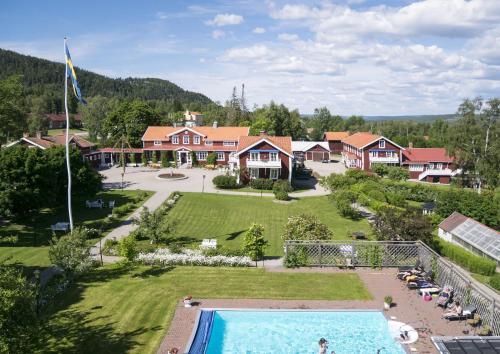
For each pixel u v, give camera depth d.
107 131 104.12
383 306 25.06
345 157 102.38
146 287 27.27
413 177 87.69
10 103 64.88
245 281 28.61
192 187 67.69
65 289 26.72
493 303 21.86
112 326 22.22
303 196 63.53
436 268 28.42
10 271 17.92
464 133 68.62
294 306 24.89
